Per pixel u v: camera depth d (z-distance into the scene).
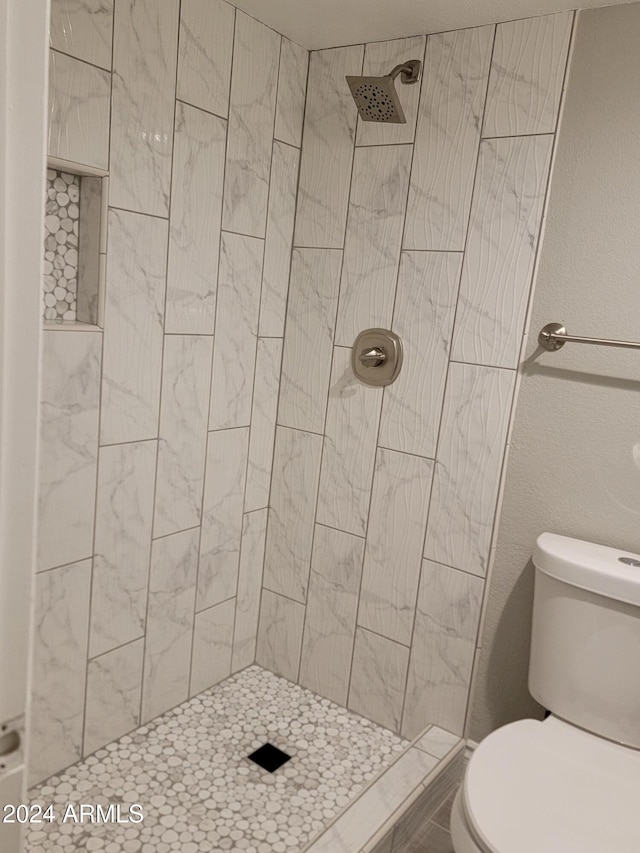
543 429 1.77
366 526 2.08
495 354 1.81
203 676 2.16
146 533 1.83
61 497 1.59
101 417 1.64
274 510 2.27
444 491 1.92
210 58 1.72
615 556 1.63
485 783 1.33
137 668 1.90
